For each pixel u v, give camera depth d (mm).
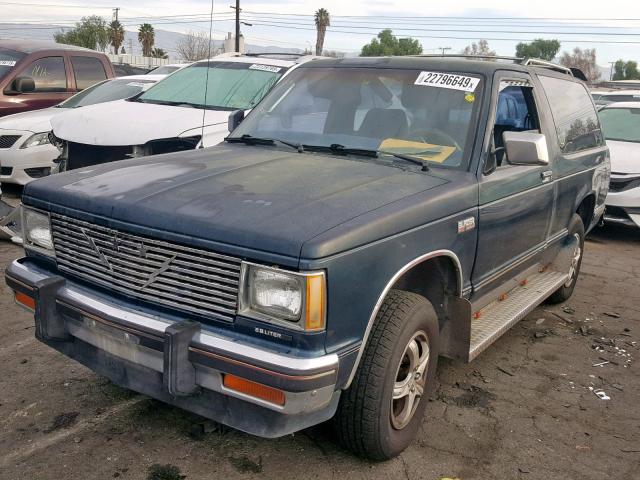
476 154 3822
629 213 8742
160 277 2922
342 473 3252
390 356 3070
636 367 4848
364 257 2826
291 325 2650
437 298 3725
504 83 4309
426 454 3484
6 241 6961
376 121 4125
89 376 4094
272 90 4793
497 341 5184
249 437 3506
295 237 2654
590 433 3836
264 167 3582
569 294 6113
